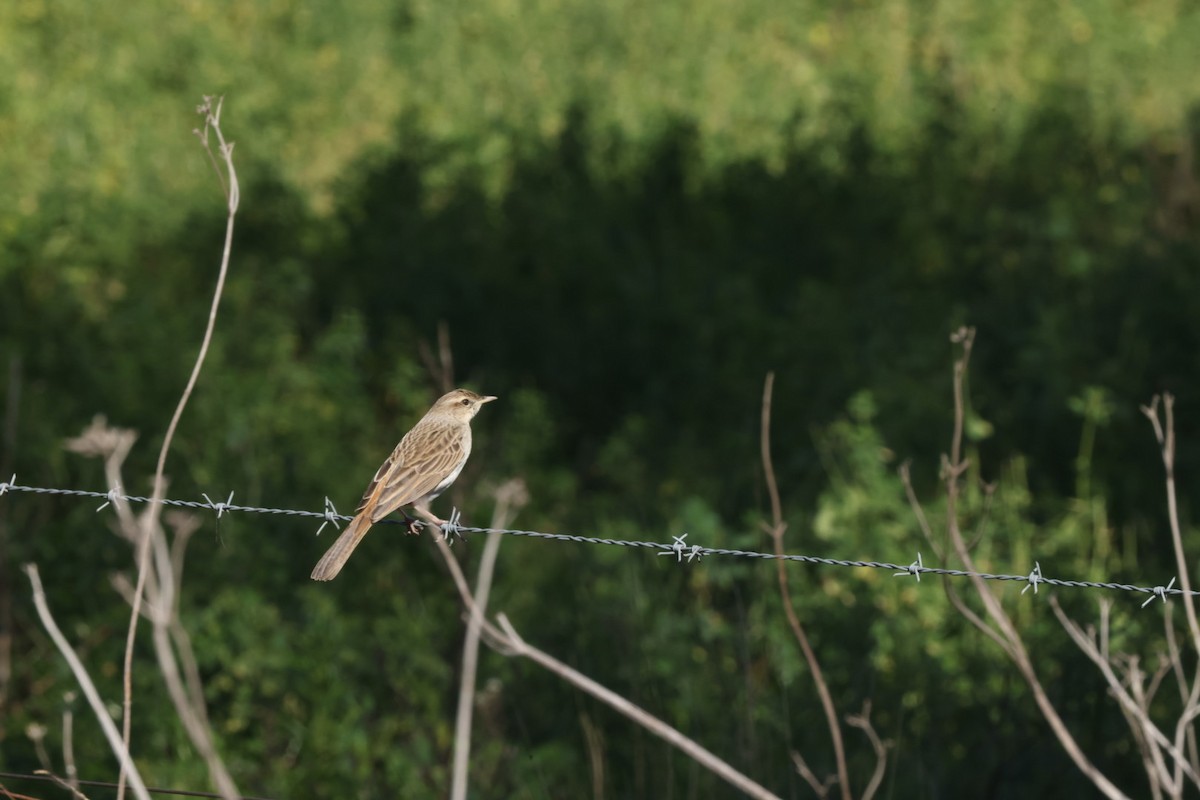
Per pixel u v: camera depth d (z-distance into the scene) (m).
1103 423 14.04
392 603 12.16
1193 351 15.70
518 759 10.06
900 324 16.66
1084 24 27.08
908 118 22.86
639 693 10.42
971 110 22.61
